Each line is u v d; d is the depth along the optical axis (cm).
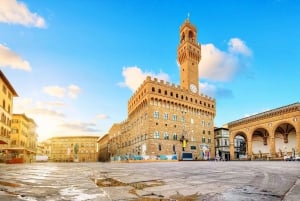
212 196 572
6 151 8219
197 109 9462
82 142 17462
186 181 929
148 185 803
